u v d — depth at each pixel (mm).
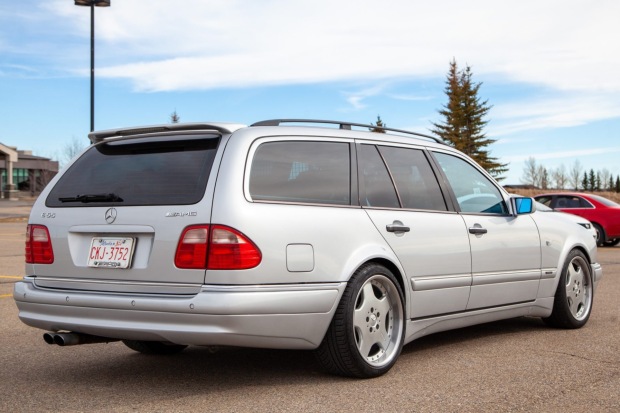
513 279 5934
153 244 4234
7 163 63719
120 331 4230
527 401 4082
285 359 5258
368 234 4730
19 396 4273
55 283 4609
